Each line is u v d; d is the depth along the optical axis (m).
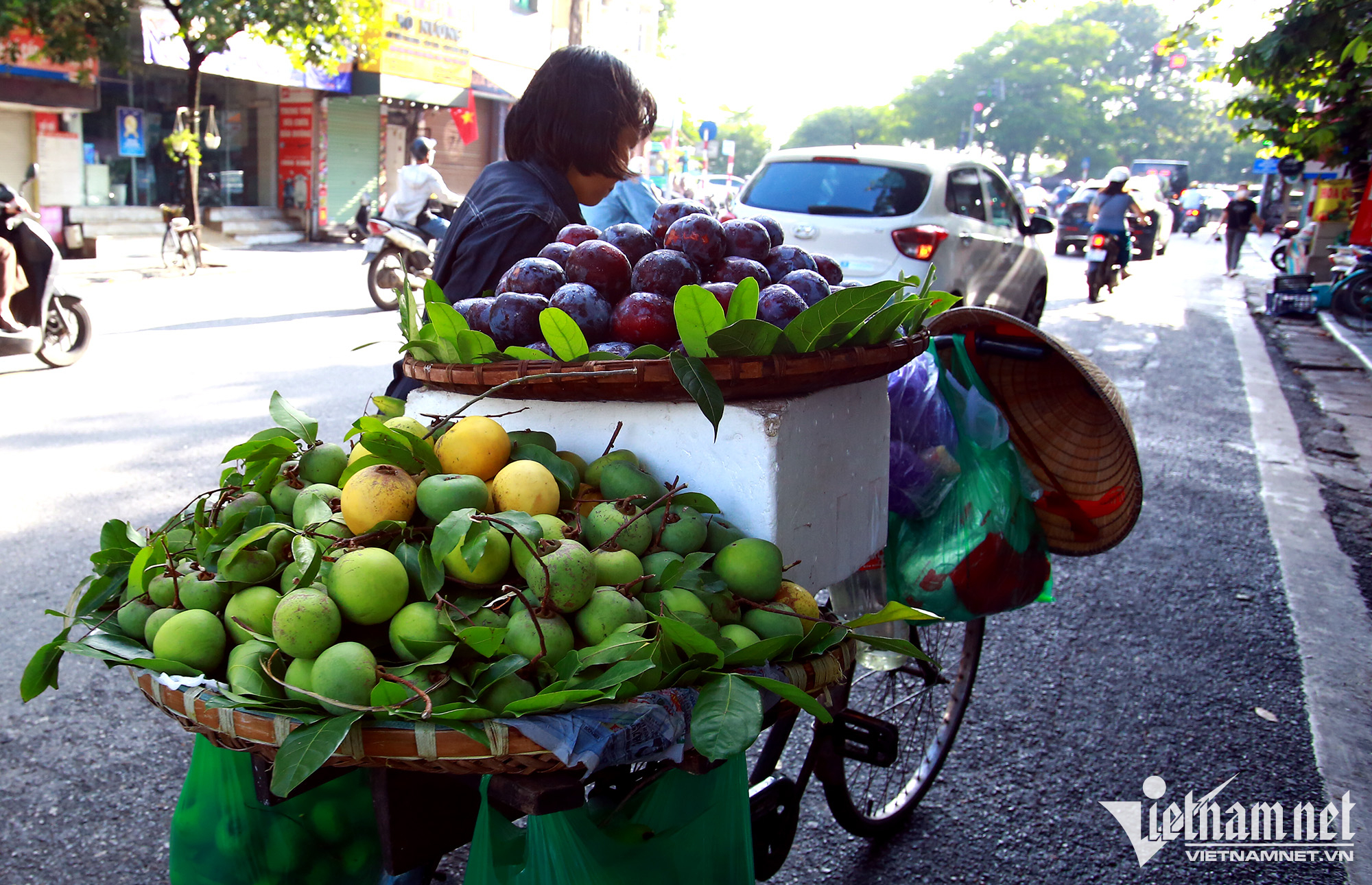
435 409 1.87
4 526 4.24
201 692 1.23
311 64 15.52
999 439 2.41
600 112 2.27
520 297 1.76
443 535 1.31
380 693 1.17
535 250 2.25
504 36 20.86
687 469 1.69
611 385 1.58
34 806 2.59
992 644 3.80
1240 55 8.60
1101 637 3.88
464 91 18.81
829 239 7.52
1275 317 13.02
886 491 2.07
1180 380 8.68
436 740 1.16
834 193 7.64
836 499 1.85
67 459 5.14
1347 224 14.19
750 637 1.43
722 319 1.51
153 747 2.88
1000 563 2.34
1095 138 78.25
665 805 1.45
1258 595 4.30
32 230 6.80
